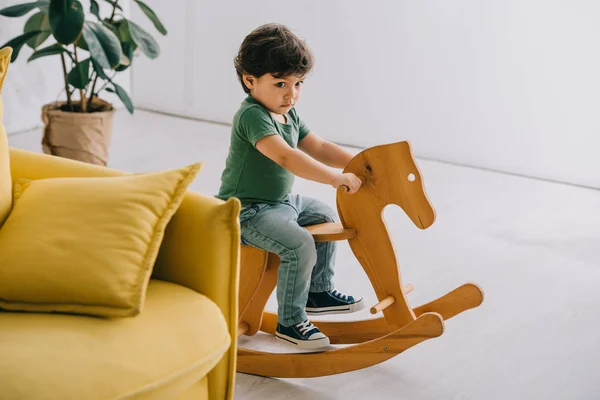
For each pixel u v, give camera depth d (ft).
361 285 9.29
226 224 5.60
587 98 13.17
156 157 13.43
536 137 13.70
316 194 12.31
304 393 7.00
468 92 13.98
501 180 13.62
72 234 5.36
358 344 7.13
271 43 6.77
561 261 10.34
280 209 7.11
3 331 4.99
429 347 7.93
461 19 13.69
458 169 14.08
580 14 12.89
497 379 7.40
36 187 5.74
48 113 11.69
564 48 13.14
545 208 12.34
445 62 13.99
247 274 7.31
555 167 13.70
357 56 14.62
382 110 14.71
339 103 15.02
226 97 15.83
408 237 10.84
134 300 5.22
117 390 4.80
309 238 6.96
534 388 7.29
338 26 14.61
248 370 7.26
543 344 8.13
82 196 5.57
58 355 4.80
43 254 5.30
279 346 7.79
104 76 11.84
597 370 7.67
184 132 15.15
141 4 11.99
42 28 11.90
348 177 6.70
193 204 5.74
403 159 6.79
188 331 5.32
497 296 9.19
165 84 16.35
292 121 7.39
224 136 15.06
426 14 13.91
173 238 5.78
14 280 5.28
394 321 7.33
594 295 9.38
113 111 12.14
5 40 13.60
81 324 5.14
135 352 5.01
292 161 6.71
